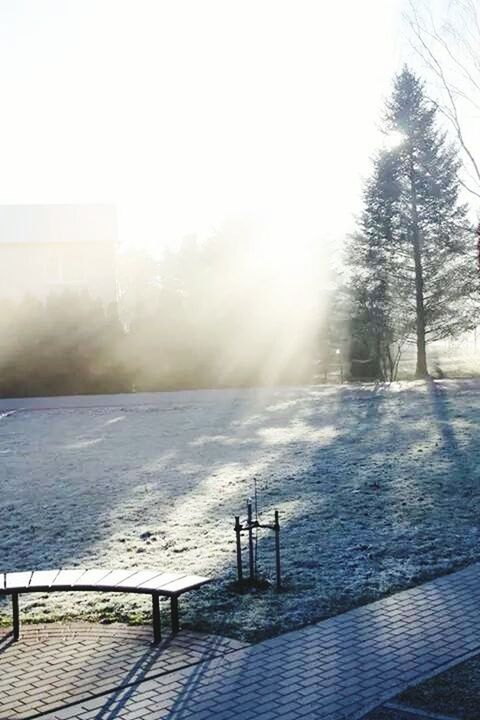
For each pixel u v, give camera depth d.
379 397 25.42
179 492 12.18
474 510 10.10
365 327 36.28
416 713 4.67
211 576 7.79
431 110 33.41
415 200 36.22
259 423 20.58
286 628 6.26
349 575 7.62
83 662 5.78
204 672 5.46
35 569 8.42
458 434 16.62
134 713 4.88
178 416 23.20
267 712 4.79
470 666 5.34
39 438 19.75
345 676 5.26
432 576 7.49
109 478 13.73
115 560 8.59
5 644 6.28
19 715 4.93
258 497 11.46
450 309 36.25
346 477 12.65
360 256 37.50
